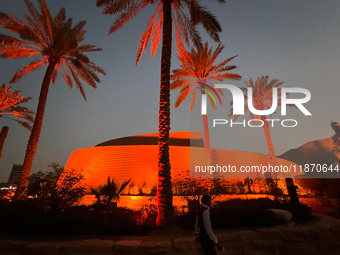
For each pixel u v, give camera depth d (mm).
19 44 16375
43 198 8578
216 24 12016
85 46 18672
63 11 16812
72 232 6305
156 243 5250
